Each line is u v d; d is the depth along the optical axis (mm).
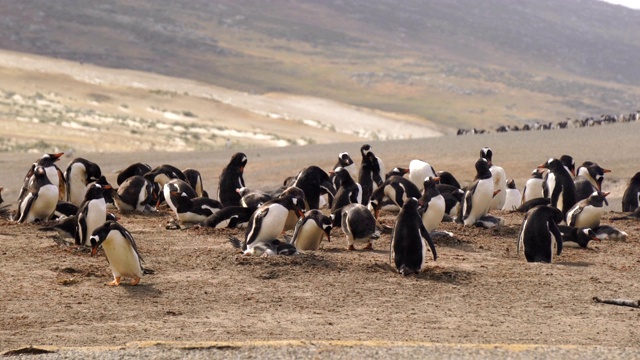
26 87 111625
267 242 15555
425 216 17656
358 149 48688
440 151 43906
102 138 75625
